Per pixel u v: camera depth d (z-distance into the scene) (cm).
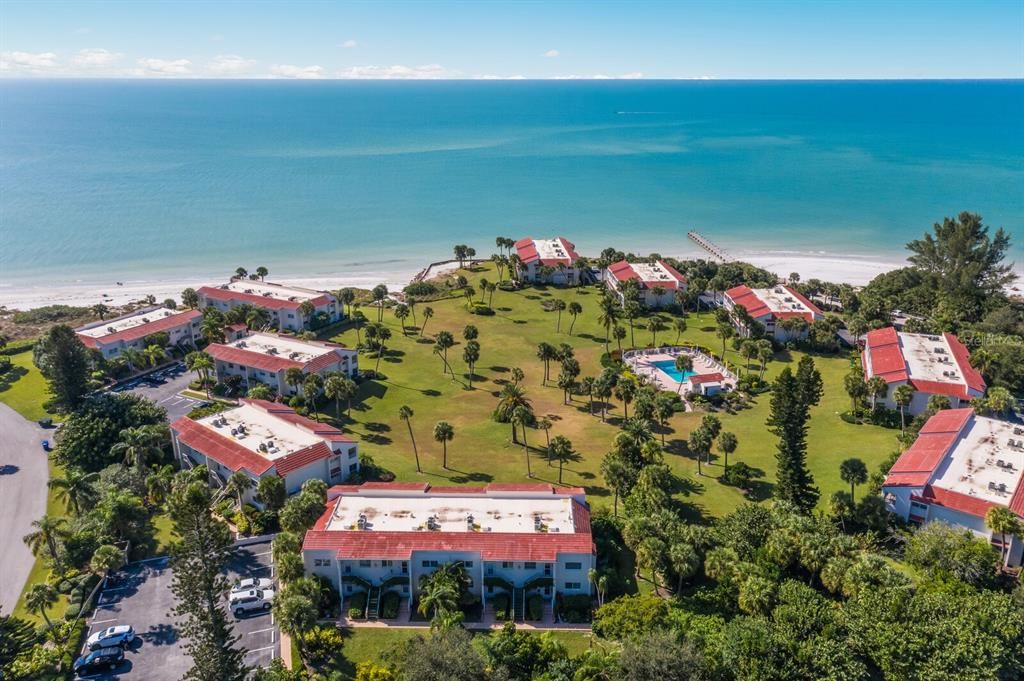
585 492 11350
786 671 7069
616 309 18188
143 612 8631
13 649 7756
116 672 7719
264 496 10188
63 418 13700
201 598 6919
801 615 7644
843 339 18250
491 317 19912
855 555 8638
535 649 7725
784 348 17862
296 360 14875
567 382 14388
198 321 17775
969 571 8681
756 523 9525
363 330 18912
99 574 9219
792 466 10638
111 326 16775
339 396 13600
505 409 13638
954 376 14288
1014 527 9138
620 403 15050
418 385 15712
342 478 11662
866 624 7469
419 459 12506
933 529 9250
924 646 7144
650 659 6931
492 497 9962
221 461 11025
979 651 6944
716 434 11975
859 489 11425
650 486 10225
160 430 12012
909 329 17775
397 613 8700
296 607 7706
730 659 7231
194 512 7050
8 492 11375
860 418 14125
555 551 8812
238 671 7044
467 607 8825
